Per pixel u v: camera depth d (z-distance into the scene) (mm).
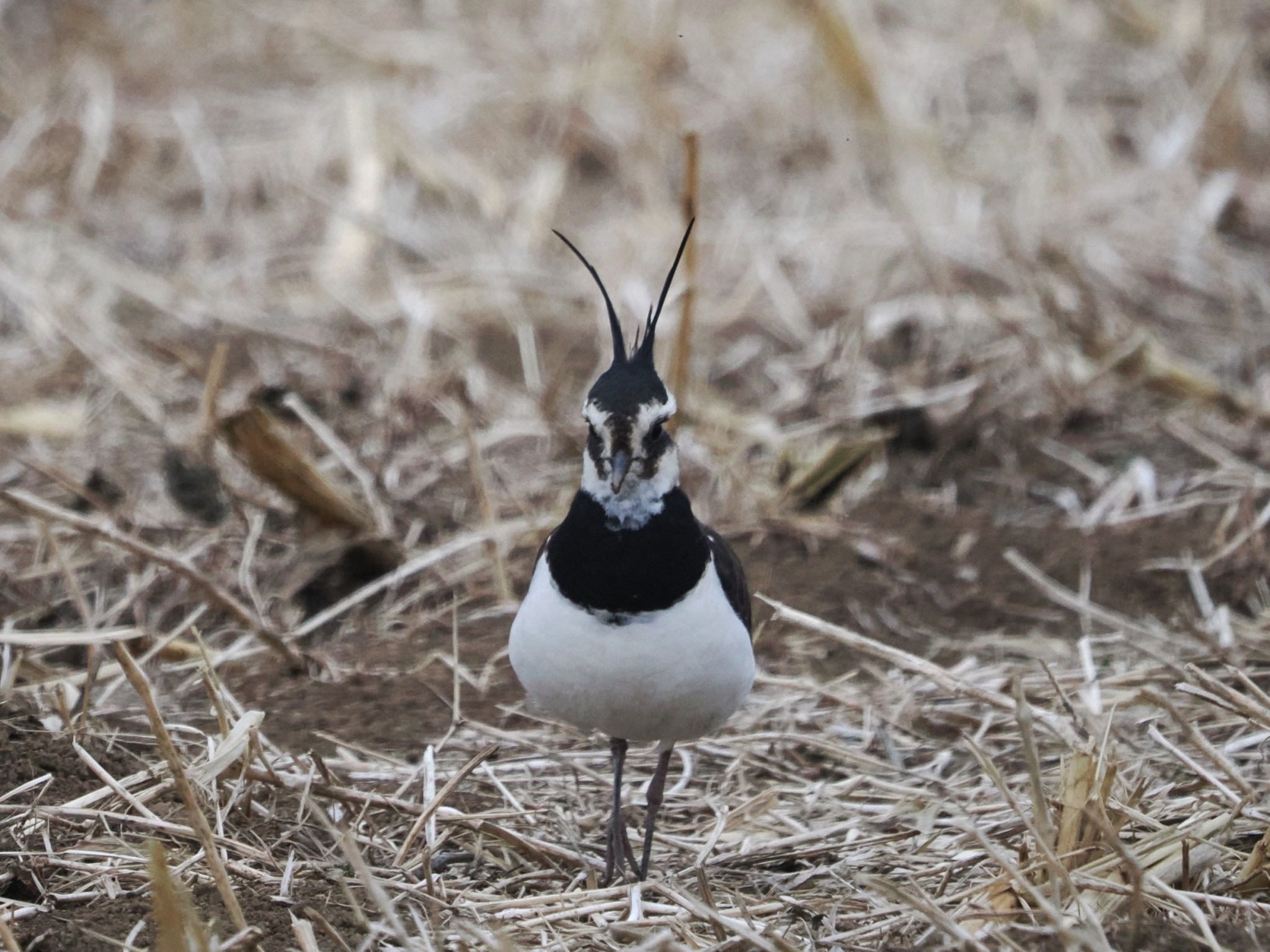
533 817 10367
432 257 19938
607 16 23531
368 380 17125
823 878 9719
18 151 21188
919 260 19109
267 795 10195
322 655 12820
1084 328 17297
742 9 24469
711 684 9180
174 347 17312
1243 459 16125
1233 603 13594
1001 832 9898
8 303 18641
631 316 18500
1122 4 24031
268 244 20203
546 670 9211
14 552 14305
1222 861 9031
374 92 22500
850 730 11828
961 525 15109
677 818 10797
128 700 11992
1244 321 18875
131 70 23078
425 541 14812
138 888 8984
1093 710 11289
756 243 20109
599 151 22203
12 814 9680
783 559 14594
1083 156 21625
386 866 9500
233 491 13898
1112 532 14891
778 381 17688
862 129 22156
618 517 8883
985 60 23547
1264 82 23188
